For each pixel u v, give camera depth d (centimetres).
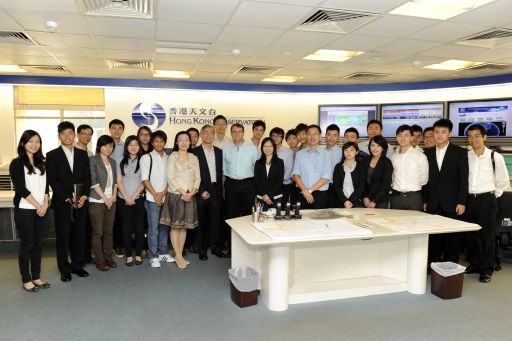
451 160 392
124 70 656
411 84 774
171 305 323
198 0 333
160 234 446
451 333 277
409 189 407
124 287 365
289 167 499
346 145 421
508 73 680
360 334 274
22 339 267
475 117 706
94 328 283
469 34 434
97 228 409
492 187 388
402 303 327
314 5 345
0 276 397
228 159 460
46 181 362
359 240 363
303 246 347
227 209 464
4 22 390
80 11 359
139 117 779
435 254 416
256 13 366
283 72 675
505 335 275
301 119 845
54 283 376
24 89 779
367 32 429
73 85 721
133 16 374
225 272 409
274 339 266
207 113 808
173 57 554
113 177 420
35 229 359
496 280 391
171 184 412
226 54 536
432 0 343
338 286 341
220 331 277
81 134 416
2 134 769
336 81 775
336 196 442
